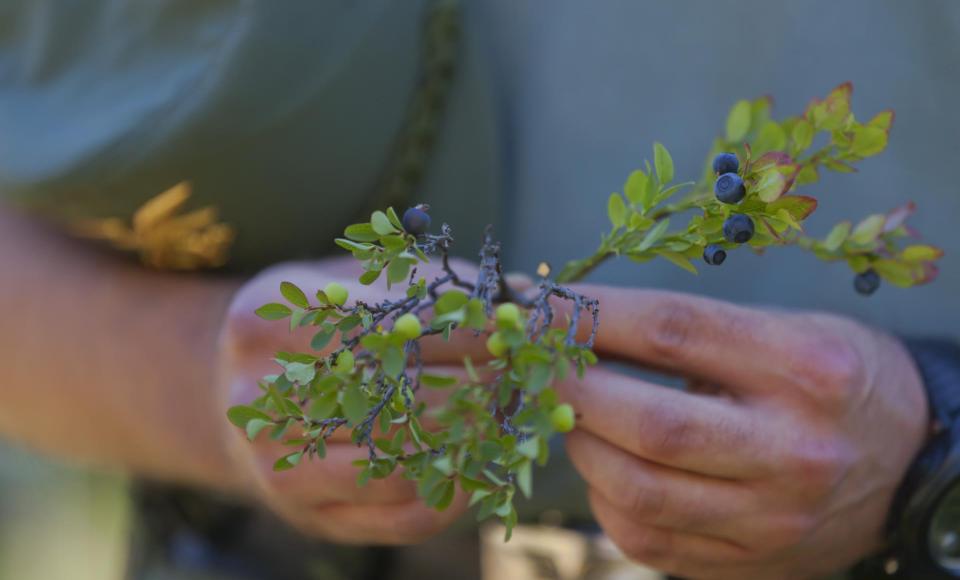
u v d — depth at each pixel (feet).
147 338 3.11
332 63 2.77
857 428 2.52
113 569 7.63
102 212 2.95
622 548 2.59
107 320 3.22
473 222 3.03
